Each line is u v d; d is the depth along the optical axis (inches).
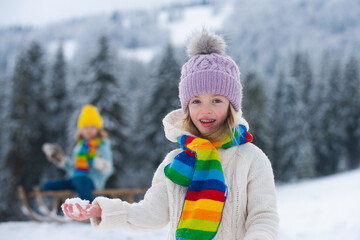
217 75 69.6
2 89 1176.8
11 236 182.4
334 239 195.9
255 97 1176.8
